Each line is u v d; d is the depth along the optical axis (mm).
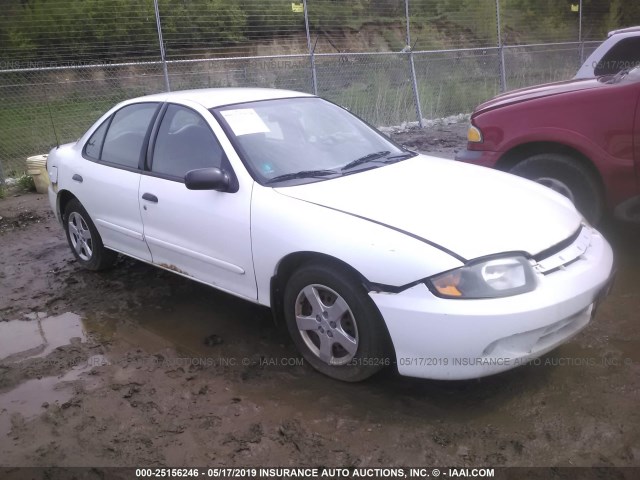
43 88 11727
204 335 4090
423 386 3363
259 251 3568
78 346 4000
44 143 10891
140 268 5398
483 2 18047
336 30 16359
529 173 5191
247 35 14531
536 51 15891
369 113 12859
